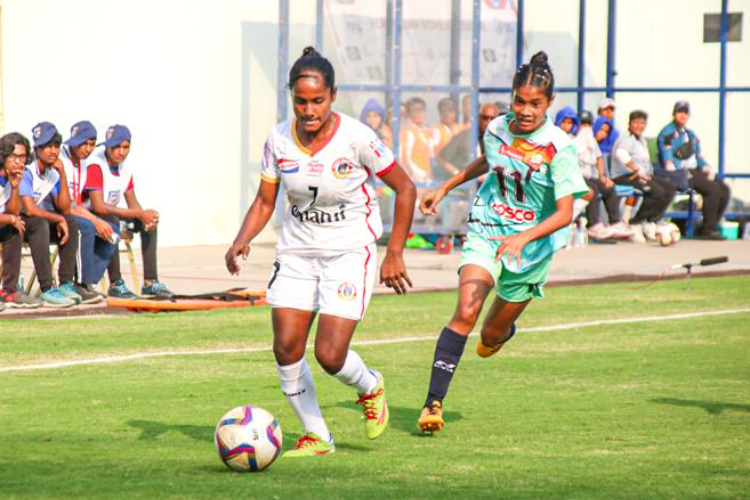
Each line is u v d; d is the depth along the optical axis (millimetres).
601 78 64250
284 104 51125
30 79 49031
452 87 51625
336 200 16062
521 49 58531
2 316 30969
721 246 54938
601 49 64125
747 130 62938
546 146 18203
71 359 24875
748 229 60375
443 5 51625
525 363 25031
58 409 19609
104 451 16469
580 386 22344
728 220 61750
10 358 24875
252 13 54812
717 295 37156
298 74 15438
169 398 20703
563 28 62812
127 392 21234
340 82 51438
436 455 16375
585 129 54625
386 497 13867
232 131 54625
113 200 34531
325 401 20719
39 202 32875
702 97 64438
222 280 40062
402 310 33375
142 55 51781
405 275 16406
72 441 17125
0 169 31938
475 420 19078
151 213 34562
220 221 54562
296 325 16266
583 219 53812
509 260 18438
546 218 18641
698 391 21812
